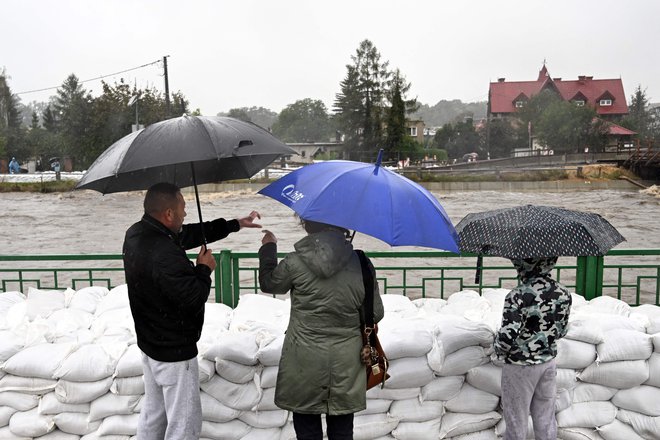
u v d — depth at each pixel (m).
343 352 2.68
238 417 3.32
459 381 3.37
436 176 41.75
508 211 3.08
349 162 2.86
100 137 48.28
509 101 76.50
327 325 2.68
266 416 3.33
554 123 54.09
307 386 2.67
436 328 3.44
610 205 31.19
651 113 92.75
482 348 3.38
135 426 3.28
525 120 62.12
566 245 2.75
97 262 14.41
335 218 2.49
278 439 3.34
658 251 4.48
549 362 2.95
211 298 9.61
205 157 2.47
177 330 2.74
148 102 48.66
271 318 4.00
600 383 3.39
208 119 2.71
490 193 38.78
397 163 57.69
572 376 3.36
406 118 63.25
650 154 43.53
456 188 40.78
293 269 2.70
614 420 3.39
